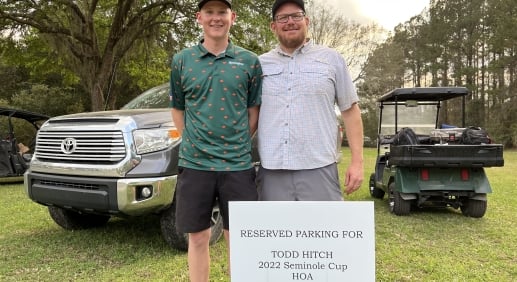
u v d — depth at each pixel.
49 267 3.55
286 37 2.42
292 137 2.40
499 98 30.69
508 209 6.18
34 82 24.98
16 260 3.74
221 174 2.38
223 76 2.38
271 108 2.45
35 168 4.00
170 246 3.96
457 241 4.43
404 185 5.60
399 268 3.56
